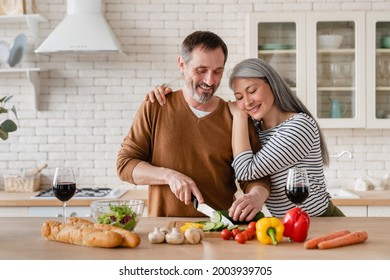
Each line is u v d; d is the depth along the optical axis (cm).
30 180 416
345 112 410
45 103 437
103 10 435
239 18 435
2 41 416
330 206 251
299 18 404
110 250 170
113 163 439
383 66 410
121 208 192
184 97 249
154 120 248
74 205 373
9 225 213
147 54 437
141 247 175
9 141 438
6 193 408
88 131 438
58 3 436
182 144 243
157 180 228
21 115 437
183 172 242
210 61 227
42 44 395
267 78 236
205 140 243
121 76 438
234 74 238
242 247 175
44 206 376
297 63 404
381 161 438
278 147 225
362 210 376
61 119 438
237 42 436
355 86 407
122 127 439
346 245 176
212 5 436
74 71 437
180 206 239
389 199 372
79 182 439
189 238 178
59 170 205
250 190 227
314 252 167
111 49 392
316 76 405
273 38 409
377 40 408
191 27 437
